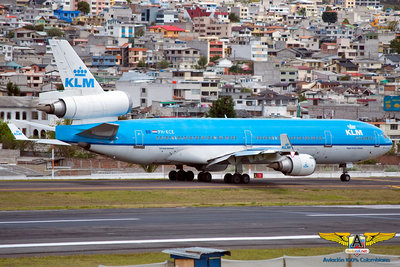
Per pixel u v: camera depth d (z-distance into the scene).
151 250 127.69
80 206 178.00
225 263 103.50
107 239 135.50
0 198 187.50
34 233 139.75
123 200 191.75
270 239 139.25
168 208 178.88
